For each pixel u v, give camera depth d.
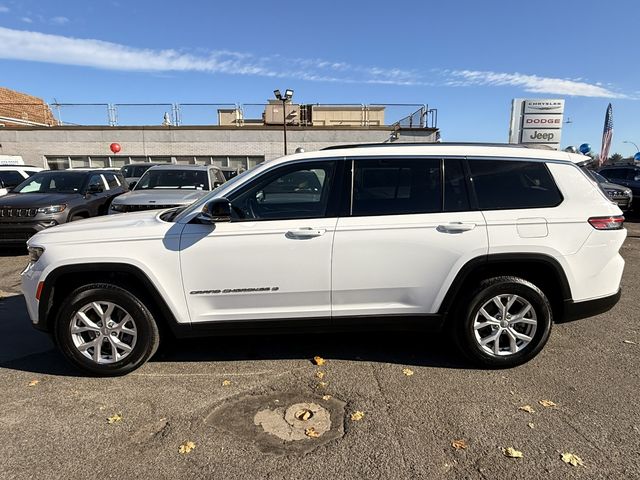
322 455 2.56
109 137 22.64
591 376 3.47
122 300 3.40
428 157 3.52
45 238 3.47
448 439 2.69
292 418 2.93
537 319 3.51
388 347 4.03
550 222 3.42
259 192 3.51
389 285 3.44
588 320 4.71
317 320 3.50
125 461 2.52
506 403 3.08
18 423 2.90
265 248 3.34
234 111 23.33
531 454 2.55
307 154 3.54
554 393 3.21
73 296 3.38
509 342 3.59
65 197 8.36
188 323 3.45
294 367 3.66
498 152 3.57
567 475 2.38
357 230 3.37
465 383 3.37
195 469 2.45
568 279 3.46
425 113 22.59
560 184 3.52
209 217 3.33
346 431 2.78
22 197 8.17
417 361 3.75
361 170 3.49
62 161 22.80
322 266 3.39
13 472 2.43
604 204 3.56
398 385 3.35
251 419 2.93
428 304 3.49
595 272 3.51
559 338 4.22
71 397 3.22
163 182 8.96
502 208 3.46
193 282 3.39
